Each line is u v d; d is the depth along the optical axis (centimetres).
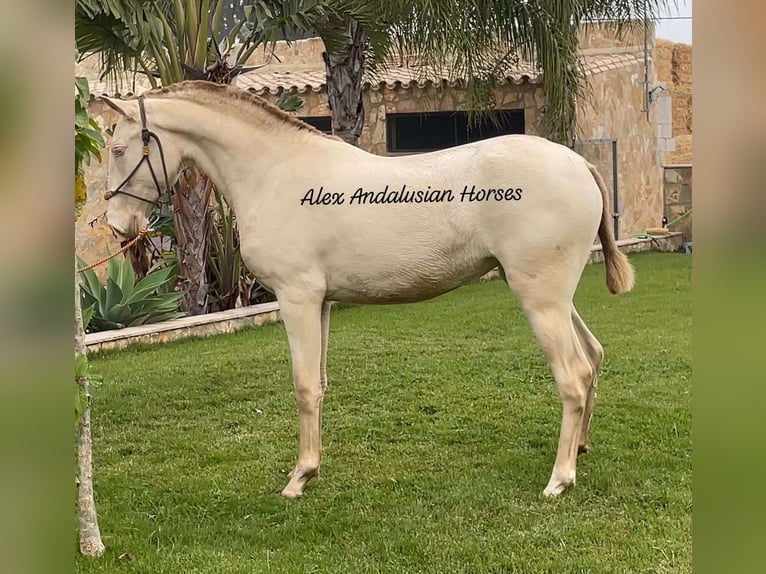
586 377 360
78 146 302
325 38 833
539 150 348
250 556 318
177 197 786
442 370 609
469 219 352
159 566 308
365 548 322
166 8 757
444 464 418
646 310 821
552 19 906
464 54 914
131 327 756
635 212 1338
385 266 362
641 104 1347
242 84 1261
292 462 428
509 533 328
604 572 293
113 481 403
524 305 351
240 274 864
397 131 1230
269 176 370
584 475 386
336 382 584
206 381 601
